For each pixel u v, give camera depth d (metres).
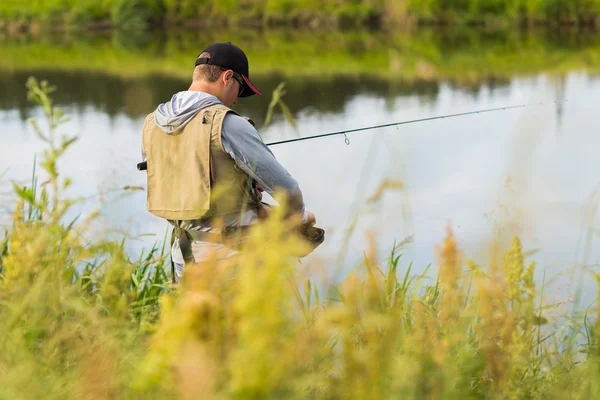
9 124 18.50
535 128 3.09
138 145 15.50
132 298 3.21
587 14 53.78
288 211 4.78
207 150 4.72
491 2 55.06
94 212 3.68
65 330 2.84
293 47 42.25
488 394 2.85
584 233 7.20
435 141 14.11
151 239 7.43
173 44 45.66
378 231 3.17
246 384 1.88
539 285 4.77
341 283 2.78
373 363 2.32
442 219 8.80
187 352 1.97
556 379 3.27
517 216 3.09
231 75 5.09
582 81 24.06
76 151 14.48
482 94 22.50
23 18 56.25
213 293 2.16
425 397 2.48
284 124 17.72
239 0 61.00
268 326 1.91
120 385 2.40
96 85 26.62
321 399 2.35
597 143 13.41
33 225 3.52
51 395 2.43
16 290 2.96
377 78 27.66
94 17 58.38
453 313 2.94
